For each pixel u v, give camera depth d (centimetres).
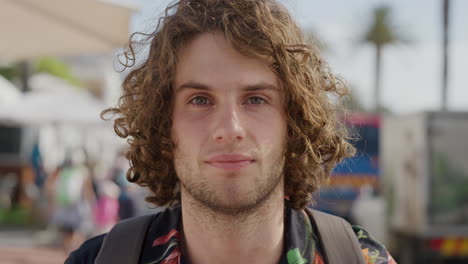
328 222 145
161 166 153
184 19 136
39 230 1040
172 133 142
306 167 149
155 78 147
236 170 127
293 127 142
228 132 126
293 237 139
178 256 137
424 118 745
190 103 134
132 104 159
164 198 159
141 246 139
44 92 1116
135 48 162
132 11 306
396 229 823
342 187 942
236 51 132
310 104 146
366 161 958
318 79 154
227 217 130
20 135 1237
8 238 955
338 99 170
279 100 136
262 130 131
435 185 738
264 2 138
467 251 745
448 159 743
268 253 136
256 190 129
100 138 1308
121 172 779
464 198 739
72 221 689
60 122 968
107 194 729
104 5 304
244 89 131
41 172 1066
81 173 704
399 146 822
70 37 351
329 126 155
